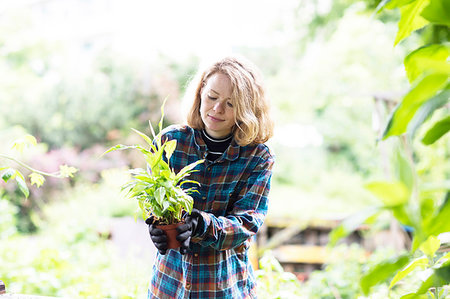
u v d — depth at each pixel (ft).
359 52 38.24
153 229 4.66
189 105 5.43
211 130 5.32
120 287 9.44
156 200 4.56
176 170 5.37
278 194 41.16
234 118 5.10
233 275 5.33
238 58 5.36
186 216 4.84
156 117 36.04
